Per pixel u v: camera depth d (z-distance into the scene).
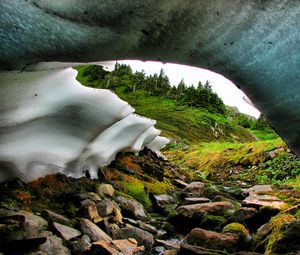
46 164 3.97
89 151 4.46
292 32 1.64
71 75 2.95
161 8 1.51
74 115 3.56
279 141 11.55
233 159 11.78
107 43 1.62
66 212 3.67
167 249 3.68
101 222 3.62
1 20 1.51
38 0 1.47
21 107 2.99
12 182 3.72
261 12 1.58
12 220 2.94
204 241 3.60
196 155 15.71
